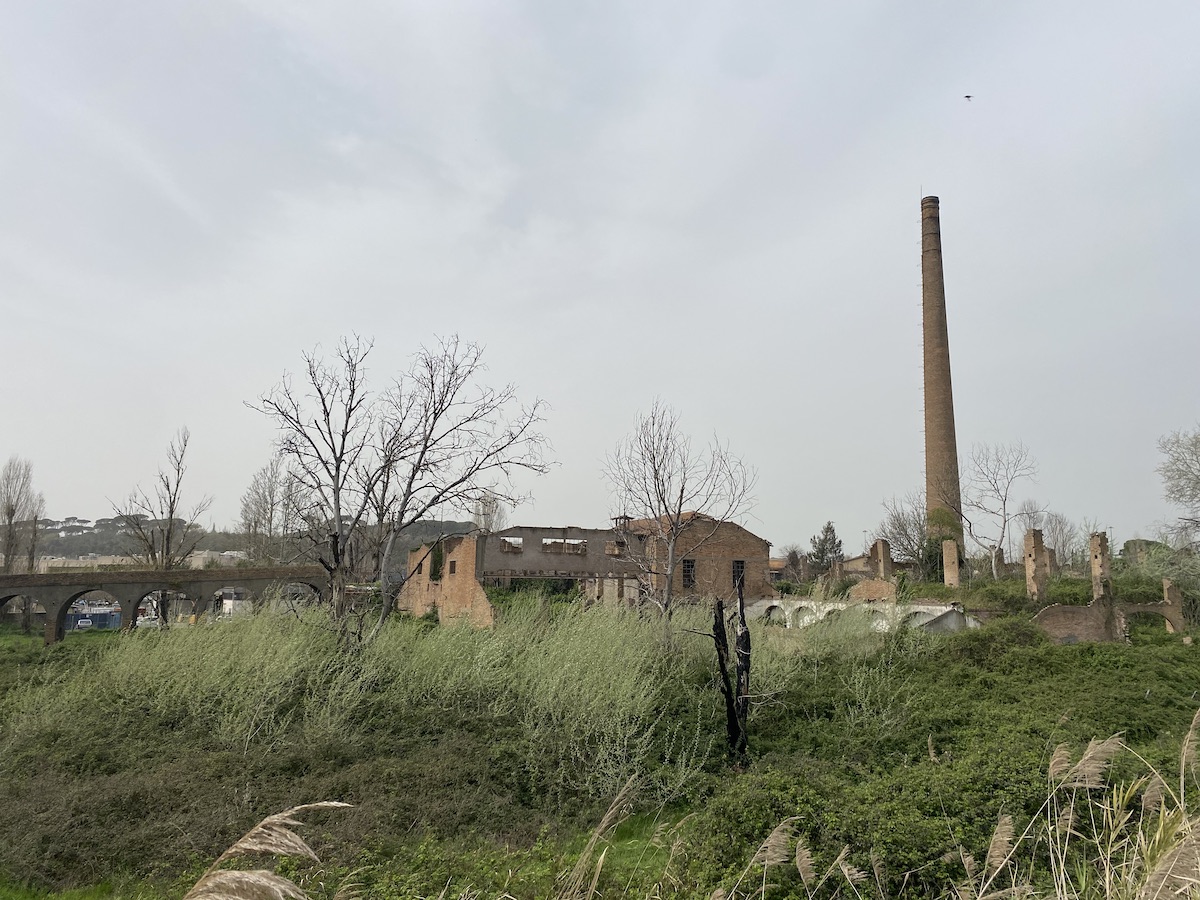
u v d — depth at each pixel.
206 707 14.38
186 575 32.12
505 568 31.61
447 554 34.50
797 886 7.47
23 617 42.72
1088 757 5.91
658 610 21.33
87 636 31.12
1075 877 6.47
